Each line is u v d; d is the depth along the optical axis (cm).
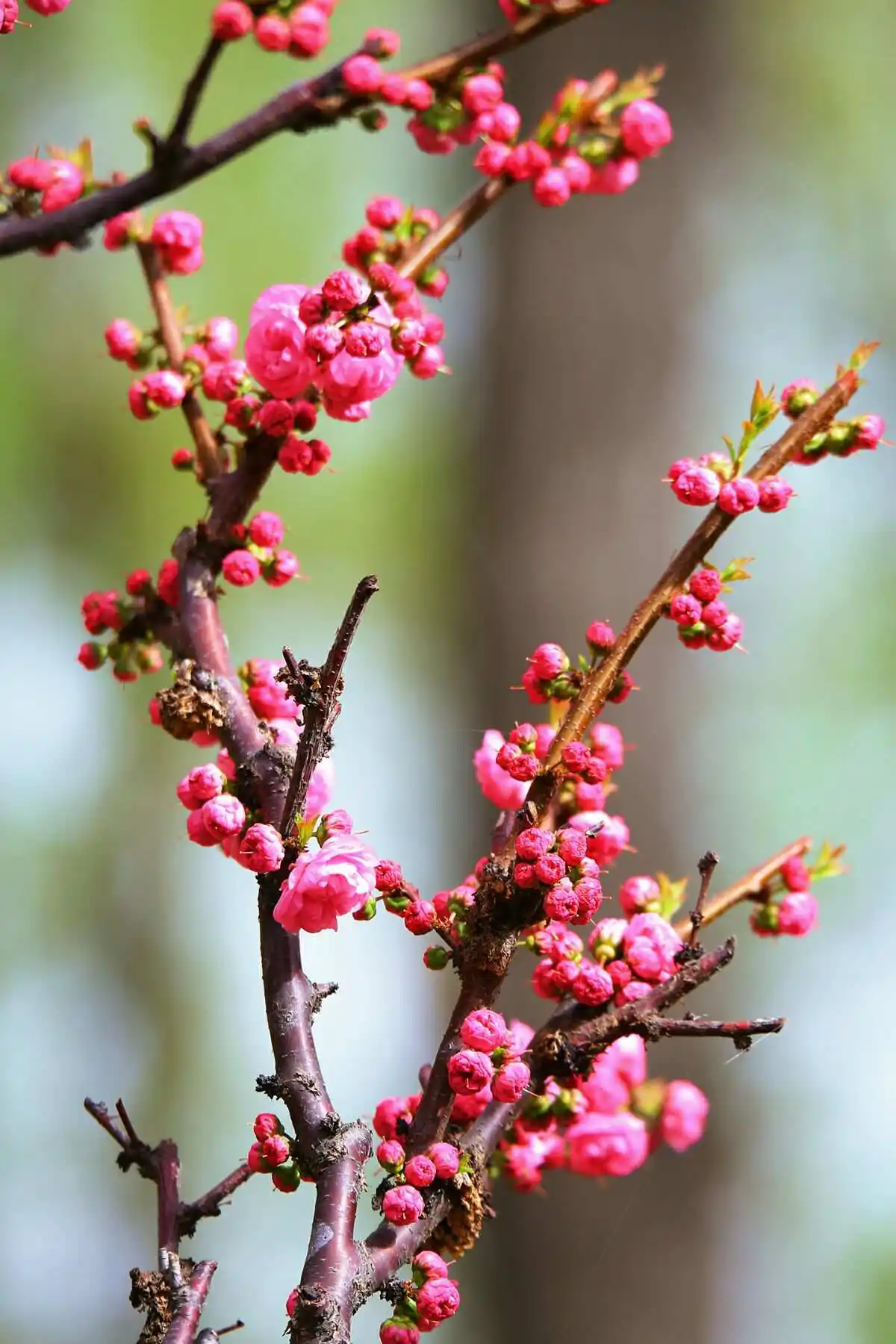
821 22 1028
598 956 265
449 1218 232
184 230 316
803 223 1101
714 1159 725
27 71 1229
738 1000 821
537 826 241
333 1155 224
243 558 280
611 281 767
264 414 279
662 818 721
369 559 1246
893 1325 935
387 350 265
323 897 226
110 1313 1180
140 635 297
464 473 833
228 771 270
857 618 1131
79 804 1339
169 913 1345
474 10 1002
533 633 736
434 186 1235
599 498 744
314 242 1255
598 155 317
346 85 269
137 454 1295
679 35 807
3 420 1264
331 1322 206
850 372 270
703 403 788
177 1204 248
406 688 1166
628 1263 684
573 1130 285
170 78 1226
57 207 288
